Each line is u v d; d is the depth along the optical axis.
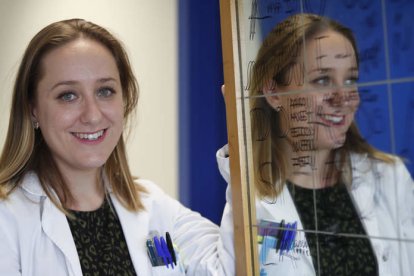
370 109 0.61
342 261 0.65
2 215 0.82
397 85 0.58
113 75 0.87
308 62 0.67
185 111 1.61
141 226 0.94
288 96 0.70
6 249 0.80
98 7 1.76
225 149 0.85
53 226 0.84
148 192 1.03
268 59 0.72
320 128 0.67
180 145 1.62
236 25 0.76
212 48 1.55
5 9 1.92
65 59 0.82
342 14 0.63
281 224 0.73
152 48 1.67
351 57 0.62
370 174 0.62
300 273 0.70
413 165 0.58
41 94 0.84
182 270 0.92
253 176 0.76
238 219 0.77
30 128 0.87
